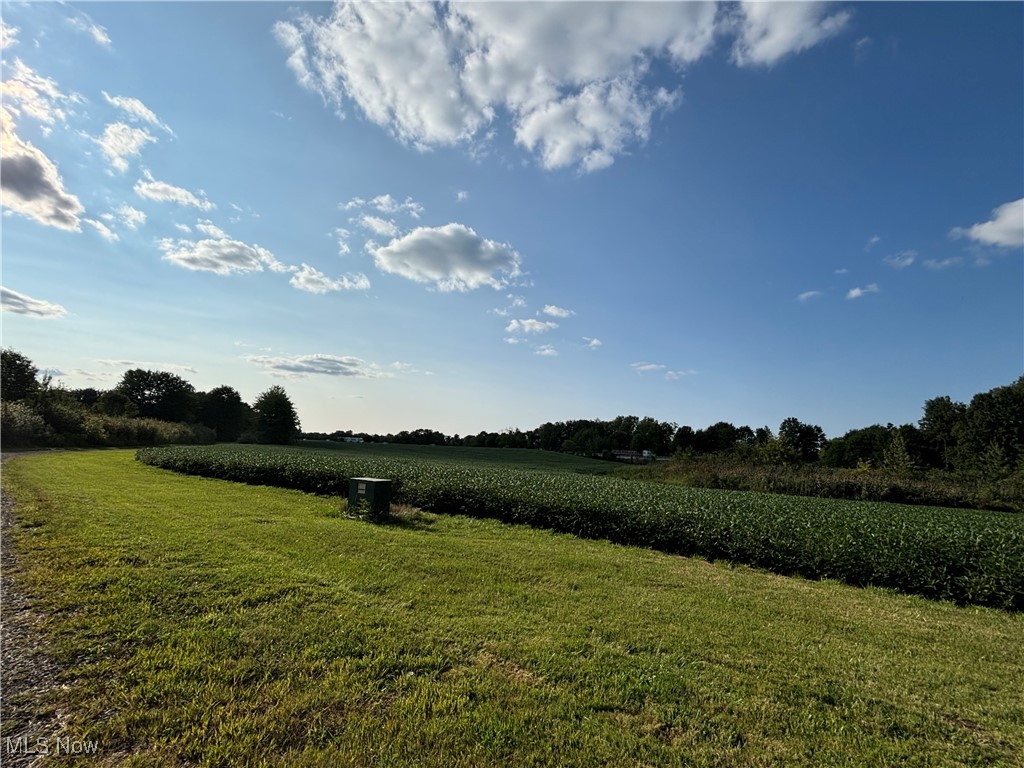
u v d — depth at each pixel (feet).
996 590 27.94
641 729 12.31
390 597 21.27
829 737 12.46
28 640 15.06
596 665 15.75
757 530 37.01
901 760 11.68
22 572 21.34
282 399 225.35
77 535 27.76
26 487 46.57
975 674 17.40
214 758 10.18
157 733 10.95
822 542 33.71
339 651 15.38
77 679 13.01
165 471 75.25
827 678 16.05
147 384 272.31
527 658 15.90
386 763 10.35
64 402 152.35
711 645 18.39
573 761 10.85
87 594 18.79
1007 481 91.76
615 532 40.93
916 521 44.55
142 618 16.93
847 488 92.94
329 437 337.93
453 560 29.09
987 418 165.78
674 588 26.86
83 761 9.96
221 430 303.07
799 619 22.72
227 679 13.30
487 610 20.54
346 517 43.14
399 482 55.31
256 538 30.83
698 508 45.57
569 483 61.36
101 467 74.59
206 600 18.90
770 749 11.80
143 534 29.12
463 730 11.64
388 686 13.53
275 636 16.08
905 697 15.07
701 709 13.46
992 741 12.84
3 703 11.76
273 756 10.34
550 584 25.59
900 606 27.17
